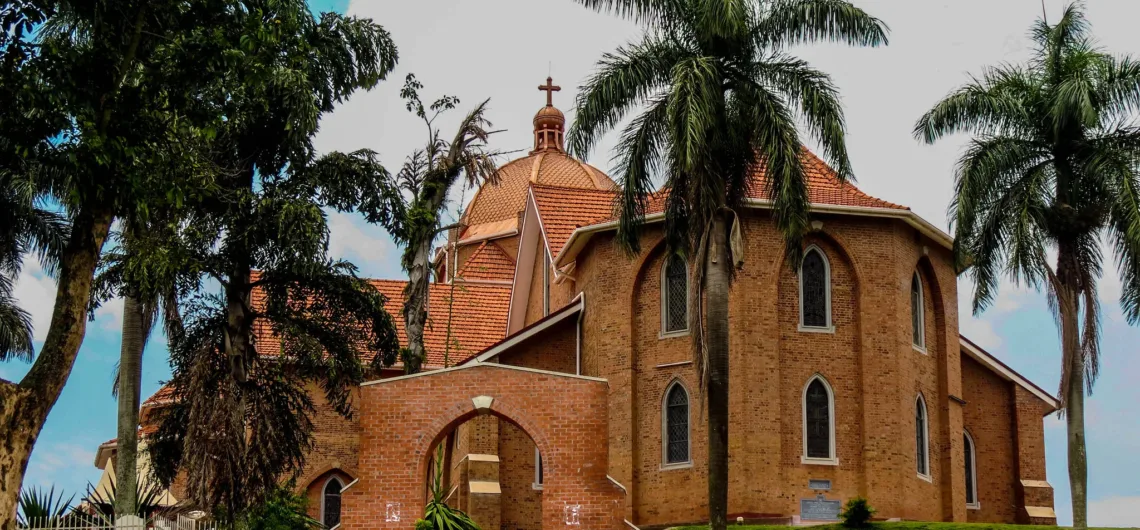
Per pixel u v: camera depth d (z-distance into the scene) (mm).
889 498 40750
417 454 36906
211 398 34312
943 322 44406
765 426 40469
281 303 36094
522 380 37312
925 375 43500
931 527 36844
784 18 34125
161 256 32875
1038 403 46906
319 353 35625
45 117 28234
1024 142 36719
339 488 49000
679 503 40969
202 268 34000
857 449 41094
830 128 33312
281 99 34062
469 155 39094
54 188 36719
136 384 37469
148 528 35094
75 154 27781
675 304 42688
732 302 41219
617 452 42188
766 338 41062
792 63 34031
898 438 41250
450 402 37188
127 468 36750
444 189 39125
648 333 42781
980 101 36844
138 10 29094
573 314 45281
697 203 32281
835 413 41281
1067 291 35812
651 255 43031
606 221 43594
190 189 31391
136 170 28484
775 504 40031
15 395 27438
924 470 42844
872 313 41906
